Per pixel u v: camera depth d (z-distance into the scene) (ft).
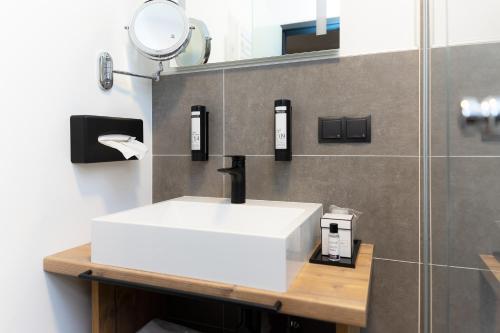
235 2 4.16
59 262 3.07
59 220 3.36
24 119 3.01
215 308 4.29
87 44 3.64
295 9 3.90
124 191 4.21
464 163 2.31
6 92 2.86
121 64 4.12
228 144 4.24
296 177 3.91
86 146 3.46
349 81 3.67
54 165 3.30
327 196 3.78
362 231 3.63
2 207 2.84
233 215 3.73
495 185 1.93
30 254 3.07
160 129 4.59
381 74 3.55
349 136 3.65
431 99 3.08
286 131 3.75
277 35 3.98
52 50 3.26
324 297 2.26
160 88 4.58
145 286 2.68
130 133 4.06
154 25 3.85
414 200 3.44
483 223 2.08
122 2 4.13
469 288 2.27
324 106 3.77
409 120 3.45
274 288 2.36
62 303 3.40
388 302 3.53
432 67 3.04
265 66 4.03
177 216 3.94
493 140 1.92
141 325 3.91
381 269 3.56
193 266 2.59
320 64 3.79
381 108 3.55
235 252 2.46
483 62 2.04
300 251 2.76
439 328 2.92
